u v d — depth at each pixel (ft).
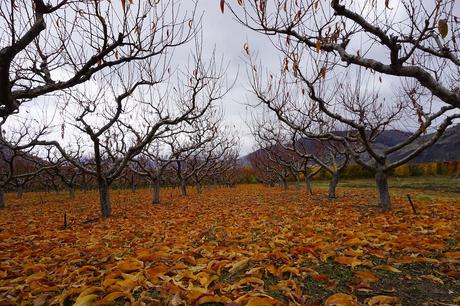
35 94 16.93
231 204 56.29
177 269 15.90
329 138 42.27
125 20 18.95
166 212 47.03
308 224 29.04
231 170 160.25
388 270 15.66
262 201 60.34
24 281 15.06
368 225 26.91
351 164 154.71
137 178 139.03
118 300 12.56
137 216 44.04
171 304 11.32
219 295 12.68
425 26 15.44
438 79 29.22
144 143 43.98
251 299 10.83
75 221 41.24
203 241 23.89
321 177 163.43
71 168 93.56
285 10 18.47
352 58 17.98
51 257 20.17
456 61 22.63
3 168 105.91
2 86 13.65
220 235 25.93
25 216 49.75
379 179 40.22
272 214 38.75
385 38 15.42
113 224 35.76
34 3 14.94
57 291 13.79
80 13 19.31
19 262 19.06
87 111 43.39
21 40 13.26
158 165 77.00
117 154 70.23
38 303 12.23
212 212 44.04
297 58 27.07
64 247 22.88
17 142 65.67
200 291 12.13
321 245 19.72
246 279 13.62
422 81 15.92
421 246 18.72
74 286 13.58
